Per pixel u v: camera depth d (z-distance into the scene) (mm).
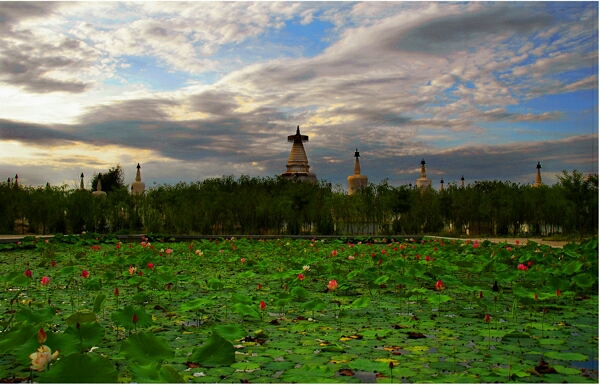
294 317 5766
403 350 4340
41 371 3773
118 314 4648
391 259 11328
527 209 24000
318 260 10383
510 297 7035
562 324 5379
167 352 3742
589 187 19094
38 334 3539
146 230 23812
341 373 3750
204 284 8125
